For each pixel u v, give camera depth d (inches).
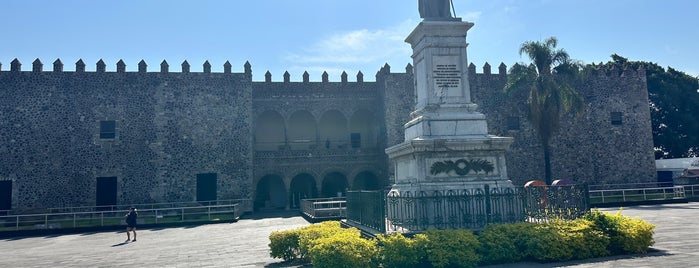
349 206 713.6
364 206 611.2
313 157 2112.5
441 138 600.7
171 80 1932.8
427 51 651.5
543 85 1766.7
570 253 469.7
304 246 534.0
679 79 2706.7
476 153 605.0
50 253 815.7
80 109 1839.3
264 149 2285.9
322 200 1758.1
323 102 2192.4
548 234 473.7
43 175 1779.0
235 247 783.7
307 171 2106.3
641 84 2266.2
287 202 2082.9
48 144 1797.5
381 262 446.9
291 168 2096.5
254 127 2108.8
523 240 473.7
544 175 2138.3
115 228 1323.8
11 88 1800.0
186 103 1934.1
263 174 2069.4
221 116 1961.1
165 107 1911.9
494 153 609.6
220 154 1935.3
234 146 1953.7
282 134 2311.8
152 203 1843.0
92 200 1802.4
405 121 2092.8
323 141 2340.1
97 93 1860.2
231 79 1995.6
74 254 784.3
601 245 483.2
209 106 1955.0
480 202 536.4
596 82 2224.4
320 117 2177.7
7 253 842.8
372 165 2150.6
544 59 1796.3
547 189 558.6
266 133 2300.7
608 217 511.2
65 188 1787.6
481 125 631.2
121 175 1836.9
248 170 1950.1
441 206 550.3
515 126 2161.7
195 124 1930.4
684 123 2635.3
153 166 1867.6
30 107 1804.9
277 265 564.7
